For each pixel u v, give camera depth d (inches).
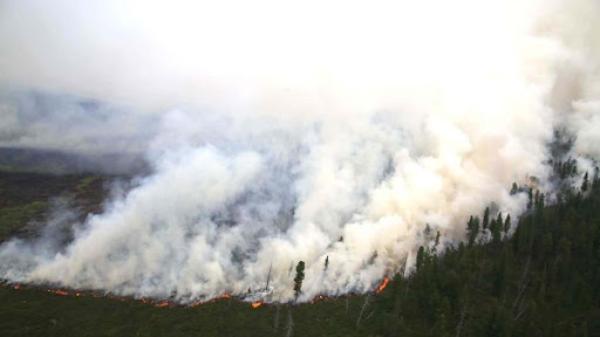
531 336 5231.3
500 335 5388.8
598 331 5383.9
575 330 5221.5
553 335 5236.2
